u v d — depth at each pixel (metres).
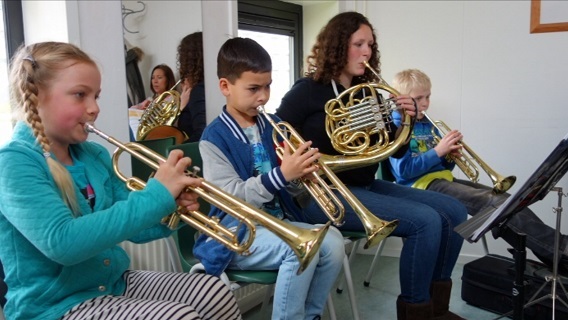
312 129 1.78
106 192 1.20
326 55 1.83
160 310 0.98
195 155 1.69
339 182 1.42
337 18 1.85
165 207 1.03
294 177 1.31
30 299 1.02
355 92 1.69
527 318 1.97
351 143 1.69
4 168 0.98
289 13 2.74
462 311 2.14
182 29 1.98
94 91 1.09
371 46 1.90
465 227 1.46
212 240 1.38
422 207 1.61
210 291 1.13
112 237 0.97
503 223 1.42
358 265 2.74
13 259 1.02
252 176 1.45
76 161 1.17
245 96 1.43
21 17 1.74
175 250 1.67
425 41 2.80
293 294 1.27
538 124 2.62
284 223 1.14
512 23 2.61
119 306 1.01
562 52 2.54
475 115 2.74
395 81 2.39
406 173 2.19
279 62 2.71
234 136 1.45
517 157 2.68
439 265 1.76
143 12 1.83
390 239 2.88
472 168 2.41
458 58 2.74
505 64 2.65
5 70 1.75
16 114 1.08
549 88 2.58
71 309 1.02
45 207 0.96
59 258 0.95
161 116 1.91
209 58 2.11
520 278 1.42
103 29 1.70
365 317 2.09
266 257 1.31
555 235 1.67
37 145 1.04
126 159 1.76
